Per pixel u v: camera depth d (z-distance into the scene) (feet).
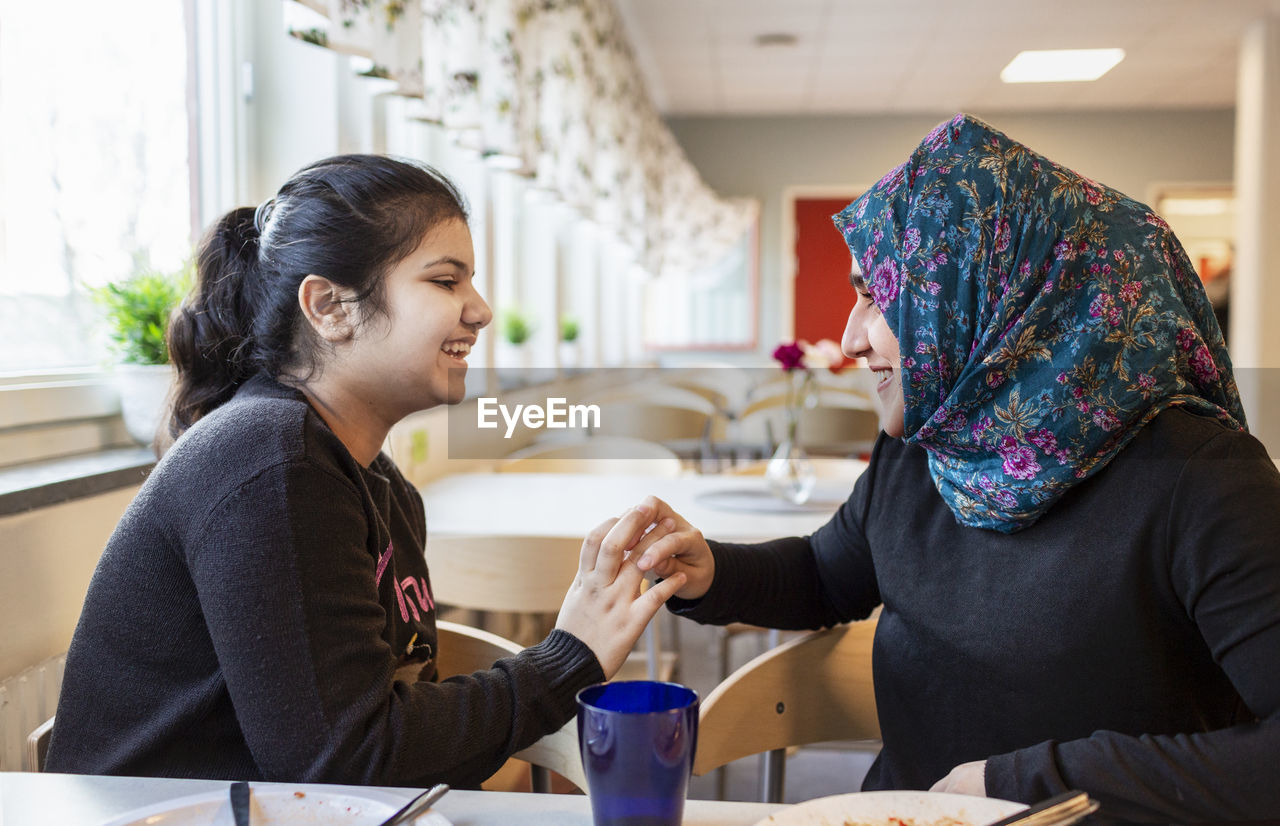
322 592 2.56
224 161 7.15
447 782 2.60
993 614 2.99
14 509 4.11
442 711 2.58
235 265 3.27
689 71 22.82
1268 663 2.42
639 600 2.86
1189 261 2.99
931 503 3.35
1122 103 25.84
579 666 2.76
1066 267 2.79
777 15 18.67
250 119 7.48
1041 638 2.88
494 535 5.17
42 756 3.12
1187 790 2.39
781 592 3.82
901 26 19.39
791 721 3.59
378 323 3.01
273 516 2.55
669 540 3.25
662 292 27.91
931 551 3.27
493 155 8.65
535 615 7.55
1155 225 2.89
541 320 15.99
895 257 3.03
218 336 3.27
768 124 27.50
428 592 3.66
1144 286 2.80
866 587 3.85
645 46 20.79
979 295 2.90
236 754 2.80
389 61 6.14
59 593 4.47
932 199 2.94
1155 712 2.79
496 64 8.50
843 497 7.71
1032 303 2.81
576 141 11.85
